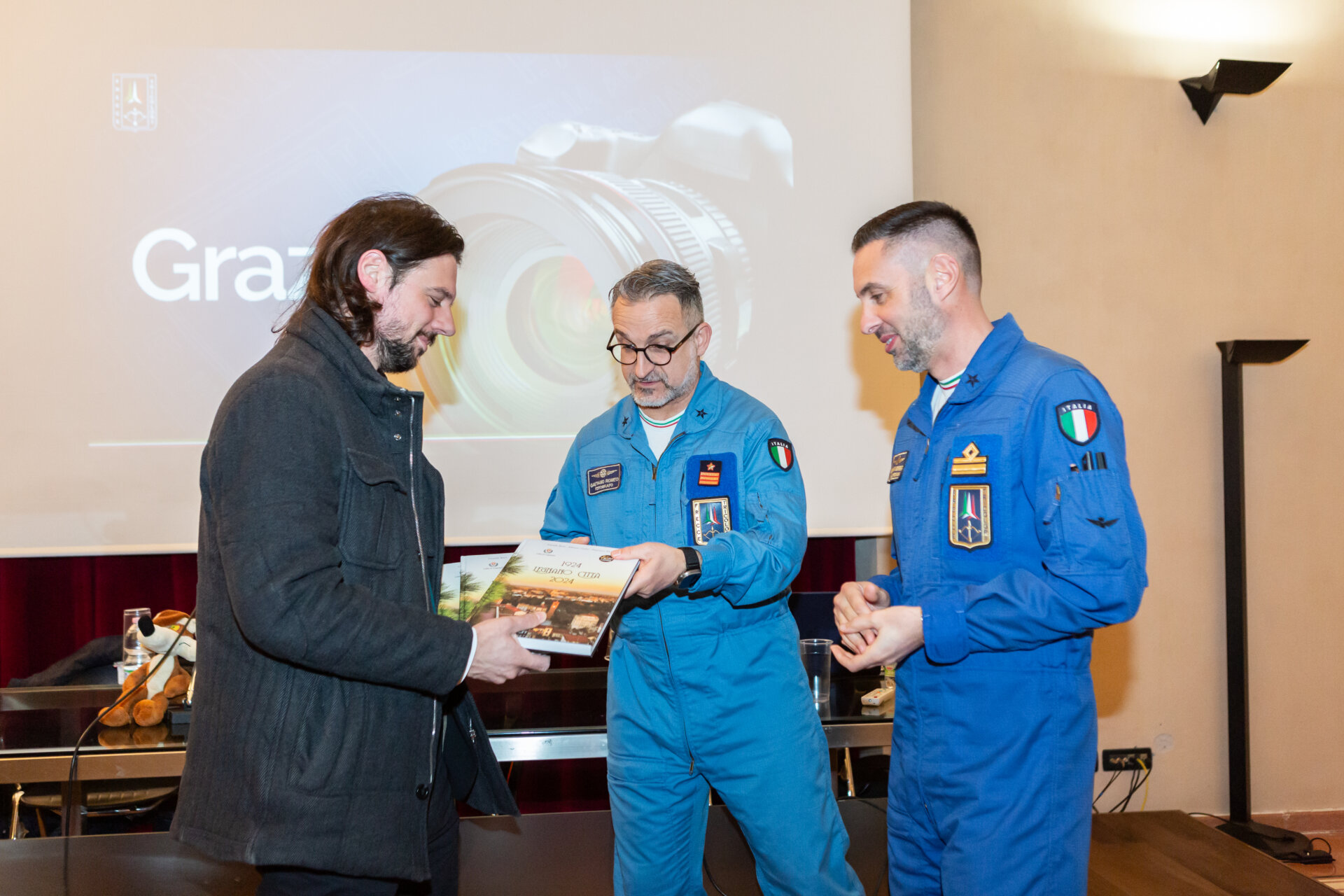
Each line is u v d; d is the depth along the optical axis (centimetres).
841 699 234
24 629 270
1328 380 308
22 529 247
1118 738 301
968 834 138
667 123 267
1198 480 302
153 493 252
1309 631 306
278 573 110
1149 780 301
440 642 118
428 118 261
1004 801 136
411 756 126
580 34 265
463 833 245
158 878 214
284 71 256
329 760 117
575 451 196
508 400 265
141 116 251
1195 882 218
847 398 271
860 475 272
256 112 255
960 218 150
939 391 157
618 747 178
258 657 119
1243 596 291
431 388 264
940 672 144
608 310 267
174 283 252
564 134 265
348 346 126
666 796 175
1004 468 140
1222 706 303
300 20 257
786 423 271
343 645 112
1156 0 298
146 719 211
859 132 270
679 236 268
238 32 254
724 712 168
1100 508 129
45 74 247
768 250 270
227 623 120
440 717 132
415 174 261
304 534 112
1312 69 304
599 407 268
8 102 246
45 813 277
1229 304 303
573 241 266
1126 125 297
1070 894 135
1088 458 132
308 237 257
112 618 273
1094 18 295
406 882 138
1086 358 298
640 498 181
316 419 118
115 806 247
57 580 273
